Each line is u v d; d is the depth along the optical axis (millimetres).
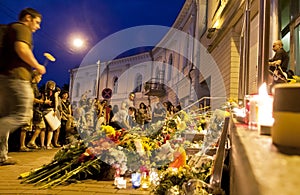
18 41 3459
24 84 3547
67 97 10062
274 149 889
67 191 3695
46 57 4129
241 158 822
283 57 4840
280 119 945
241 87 4586
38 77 7637
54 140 9477
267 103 1316
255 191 515
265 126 1299
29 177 4152
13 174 4691
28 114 3619
